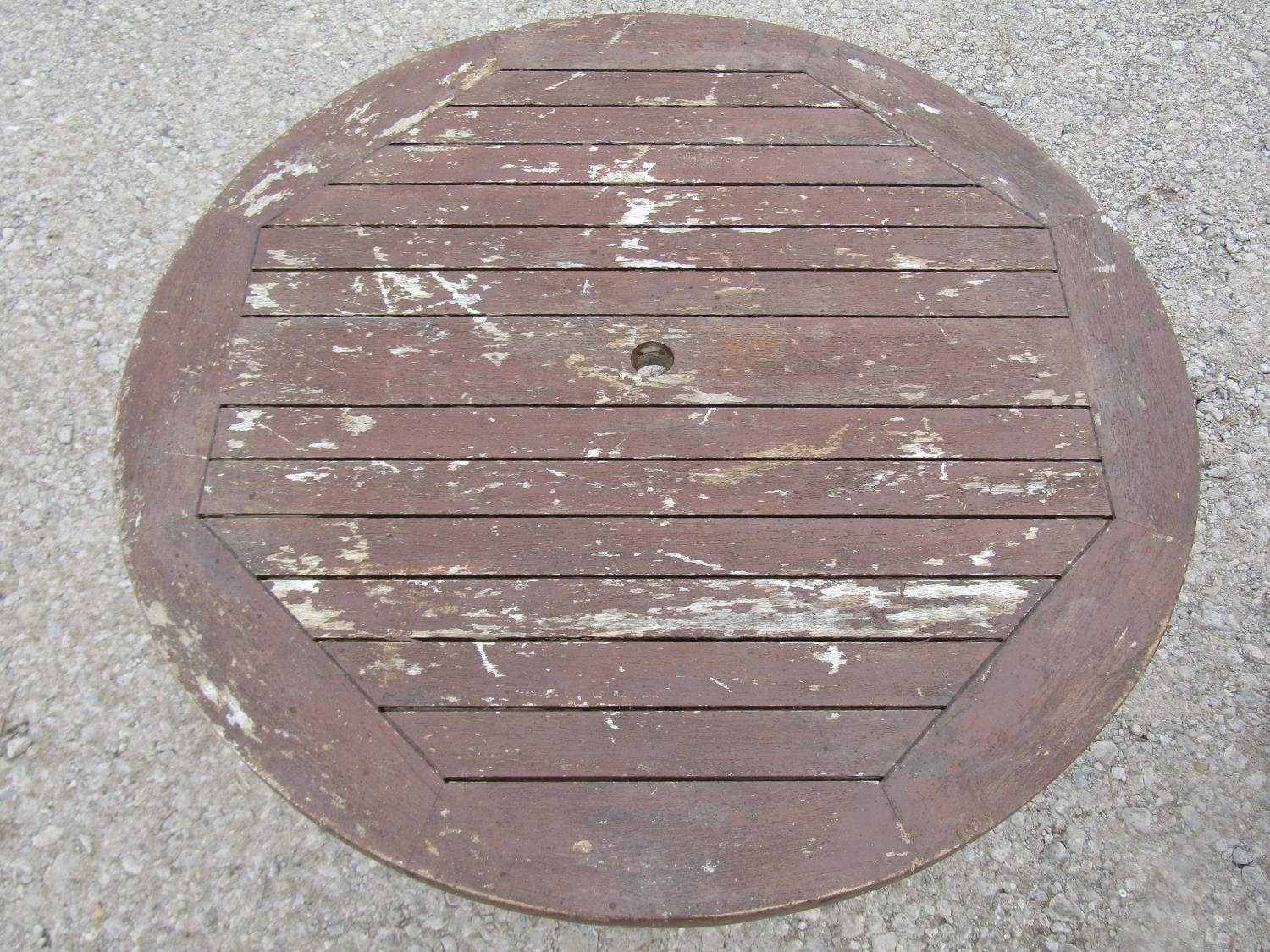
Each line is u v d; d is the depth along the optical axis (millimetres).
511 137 1696
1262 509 1859
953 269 1583
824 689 1286
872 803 1227
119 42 2326
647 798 1228
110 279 2055
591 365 1496
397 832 1208
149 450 1422
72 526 1837
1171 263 2088
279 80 2275
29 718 1687
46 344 1992
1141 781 1652
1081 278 1577
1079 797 1642
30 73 2281
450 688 1283
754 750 1253
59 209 2123
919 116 1736
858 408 1468
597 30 1829
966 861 1604
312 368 1486
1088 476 1422
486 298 1548
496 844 1202
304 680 1286
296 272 1565
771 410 1465
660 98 1743
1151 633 1319
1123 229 2121
